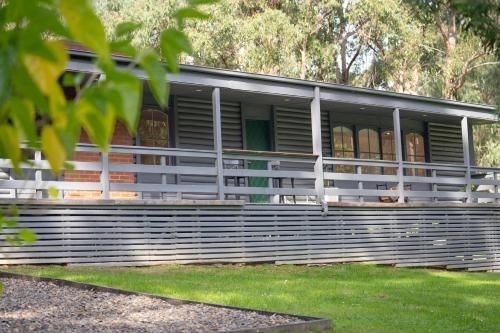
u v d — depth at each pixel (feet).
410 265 60.85
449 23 106.42
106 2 91.56
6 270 40.24
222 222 50.98
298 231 54.70
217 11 86.43
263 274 46.01
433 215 63.31
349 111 68.74
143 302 30.40
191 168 49.75
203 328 25.20
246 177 53.83
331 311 32.60
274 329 25.09
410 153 74.49
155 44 86.17
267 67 94.63
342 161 57.88
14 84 3.13
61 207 44.24
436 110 64.80
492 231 67.26
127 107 3.21
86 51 43.83
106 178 46.01
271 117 64.34
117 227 46.34
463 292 43.57
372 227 59.16
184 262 48.96
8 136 3.32
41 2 3.05
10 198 41.96
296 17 97.91
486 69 114.01
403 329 29.30
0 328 24.38
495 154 116.16
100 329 24.67
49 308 28.60
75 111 3.22
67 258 44.27
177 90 55.62
